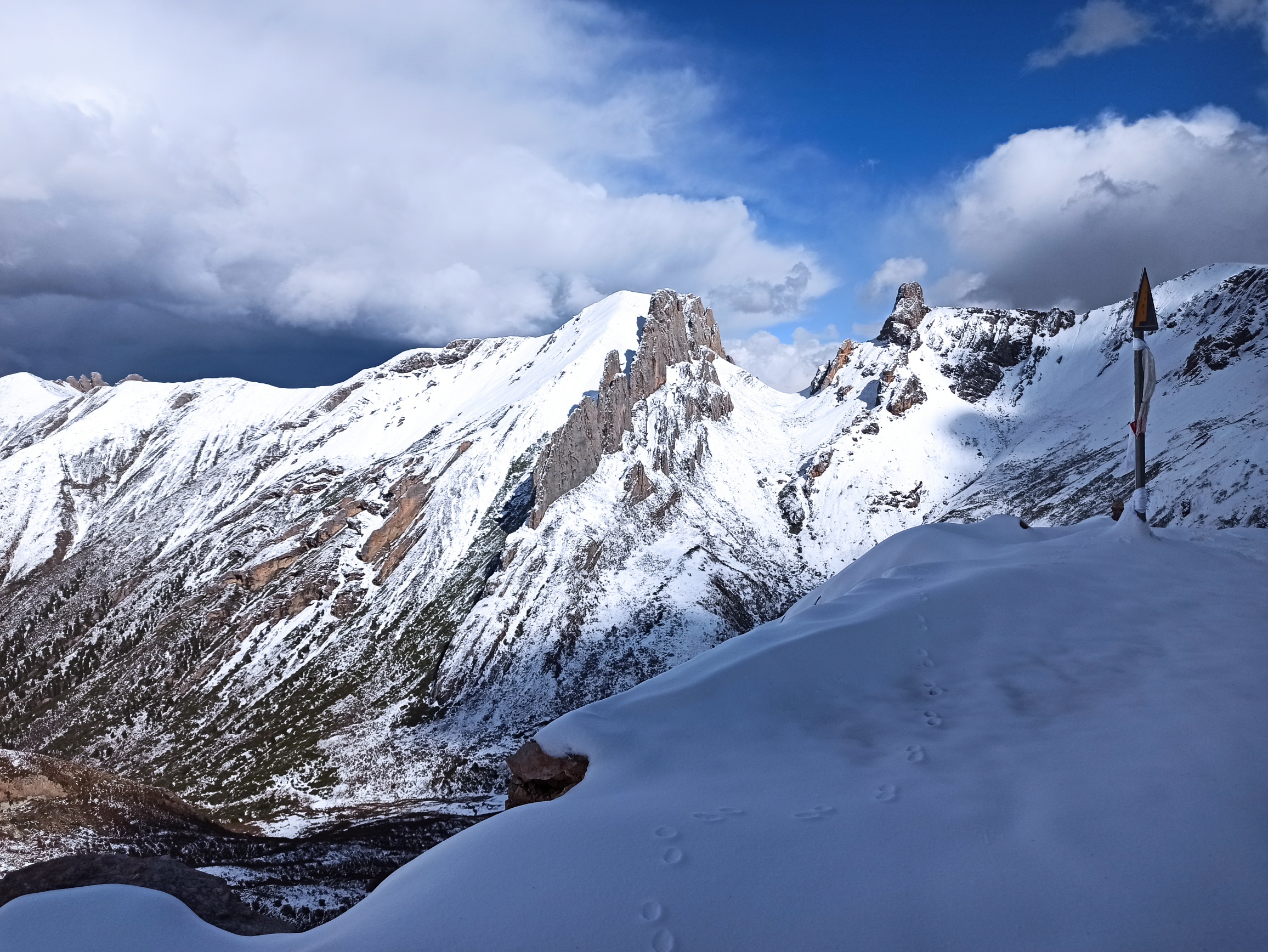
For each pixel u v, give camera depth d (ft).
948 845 17.48
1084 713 24.47
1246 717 21.95
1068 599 36.27
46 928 17.65
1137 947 13.84
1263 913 14.23
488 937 15.34
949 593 35.73
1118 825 17.38
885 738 24.58
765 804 20.42
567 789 26.66
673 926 15.34
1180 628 32.01
